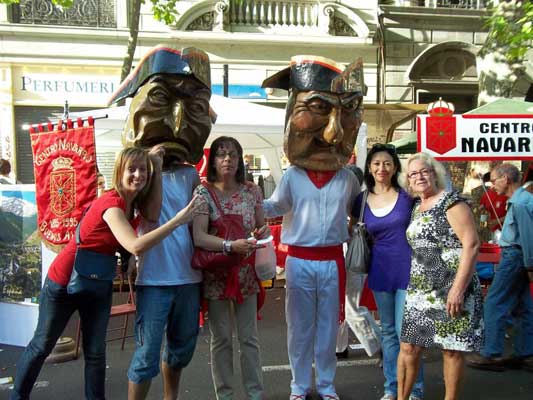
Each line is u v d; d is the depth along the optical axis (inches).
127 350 190.4
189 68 120.2
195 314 123.0
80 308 123.0
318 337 140.3
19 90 438.6
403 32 486.0
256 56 465.7
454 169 421.4
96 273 116.6
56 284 119.2
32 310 177.5
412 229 124.7
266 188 342.3
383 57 483.8
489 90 363.9
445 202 121.0
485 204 258.8
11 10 435.2
